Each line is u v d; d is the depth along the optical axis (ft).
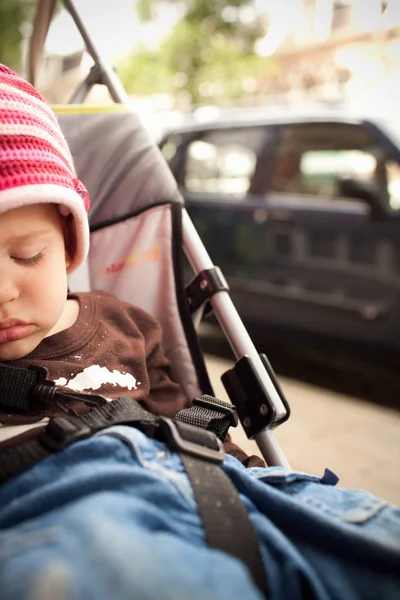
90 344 3.59
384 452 8.51
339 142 12.14
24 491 2.55
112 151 4.89
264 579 2.39
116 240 4.84
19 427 2.96
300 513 2.60
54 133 3.25
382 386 11.22
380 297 11.05
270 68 19.65
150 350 3.99
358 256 11.28
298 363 12.30
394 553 2.43
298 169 12.41
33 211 2.94
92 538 1.97
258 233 12.49
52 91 5.40
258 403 4.11
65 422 2.75
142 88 21.56
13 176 2.82
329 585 2.44
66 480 2.47
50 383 3.12
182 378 4.57
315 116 12.57
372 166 11.59
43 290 2.97
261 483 2.77
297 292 12.06
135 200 4.88
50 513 2.25
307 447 8.59
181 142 13.98
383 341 11.08
